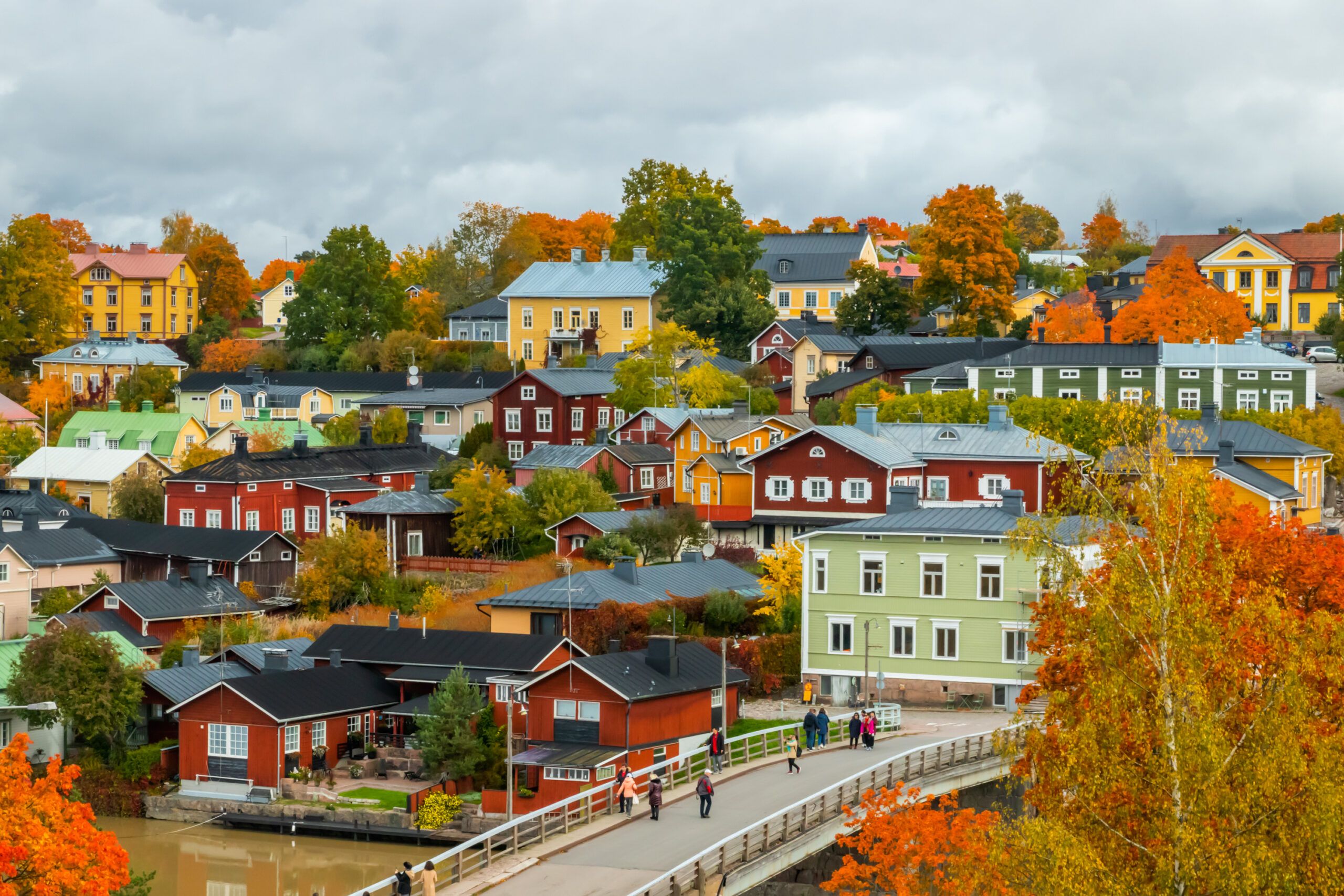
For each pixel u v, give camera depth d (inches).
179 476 6525.6
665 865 2979.8
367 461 7091.5
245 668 4626.0
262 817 3951.8
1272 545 3090.6
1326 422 6525.6
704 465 6363.2
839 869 2933.1
